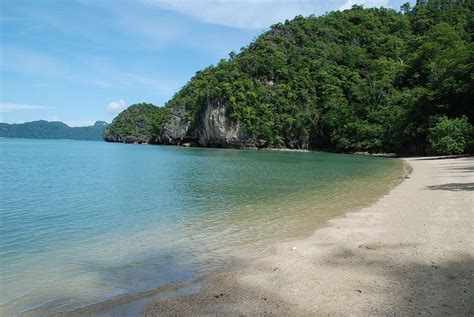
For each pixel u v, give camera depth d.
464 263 8.05
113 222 13.77
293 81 109.19
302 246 10.07
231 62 123.38
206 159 55.38
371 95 90.75
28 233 12.17
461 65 60.69
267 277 7.83
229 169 37.44
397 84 94.94
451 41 91.81
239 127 106.31
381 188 21.69
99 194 20.72
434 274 7.50
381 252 9.20
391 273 7.72
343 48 121.75
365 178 27.97
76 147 110.00
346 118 89.38
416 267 7.97
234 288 7.27
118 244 10.77
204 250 10.04
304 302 6.51
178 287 7.43
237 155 68.25
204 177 29.59
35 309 6.57
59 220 14.19
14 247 10.55
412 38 118.75
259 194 20.27
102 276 8.17
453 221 11.99
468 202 15.16
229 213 15.23
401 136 68.38
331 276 7.72
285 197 19.14
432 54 90.50
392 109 79.81
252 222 13.47
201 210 15.93
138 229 12.62
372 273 7.79
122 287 7.52
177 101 141.88
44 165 42.91
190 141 124.12
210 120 111.06
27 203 17.92
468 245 9.33
